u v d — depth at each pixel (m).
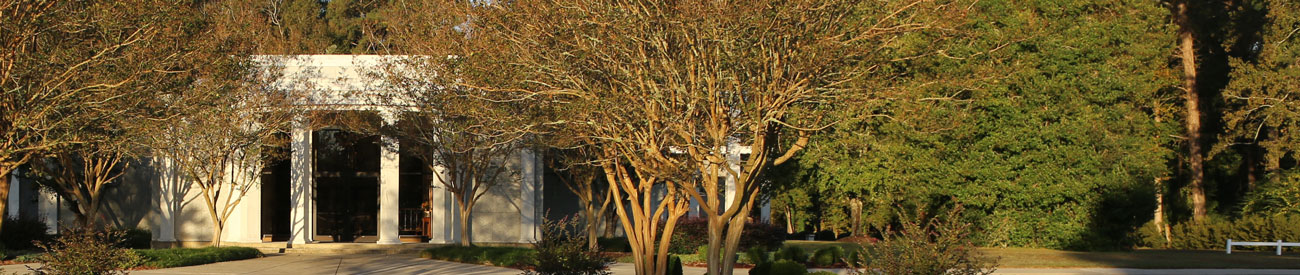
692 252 30.48
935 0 15.53
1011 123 32.75
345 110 30.20
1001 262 26.38
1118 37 34.81
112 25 17.83
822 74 15.12
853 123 17.78
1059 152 32.81
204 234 32.47
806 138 16.34
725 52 14.21
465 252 26.64
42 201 32.84
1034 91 32.56
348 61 30.94
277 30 47.19
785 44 14.42
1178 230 43.00
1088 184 32.81
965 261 14.34
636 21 14.38
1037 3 33.28
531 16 15.20
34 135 17.62
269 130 27.91
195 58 21.59
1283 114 41.03
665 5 14.18
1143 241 43.06
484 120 17.61
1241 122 45.06
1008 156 33.19
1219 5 46.56
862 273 15.31
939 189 33.59
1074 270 24.36
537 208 33.41
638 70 15.01
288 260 26.69
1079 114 32.94
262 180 33.25
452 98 19.55
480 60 16.58
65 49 17.94
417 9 21.41
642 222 17.75
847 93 15.31
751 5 13.81
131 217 33.53
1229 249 33.66
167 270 22.78
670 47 14.98
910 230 14.50
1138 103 39.94
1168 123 46.19
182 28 20.34
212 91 22.50
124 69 18.11
